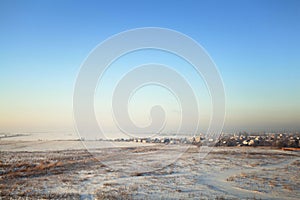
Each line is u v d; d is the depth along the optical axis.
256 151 41.75
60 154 31.09
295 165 24.88
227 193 12.77
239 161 27.50
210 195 12.30
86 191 12.79
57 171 19.20
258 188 14.02
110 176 17.45
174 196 11.99
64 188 13.44
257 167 23.11
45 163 22.50
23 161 23.59
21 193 11.96
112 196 11.63
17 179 15.87
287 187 14.20
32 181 15.26
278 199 11.73
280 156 33.66
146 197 11.66
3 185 13.77
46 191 12.62
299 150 45.00
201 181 16.05
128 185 14.43
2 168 19.33
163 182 15.55
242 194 12.59
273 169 21.88
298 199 11.80
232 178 17.06
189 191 13.13
